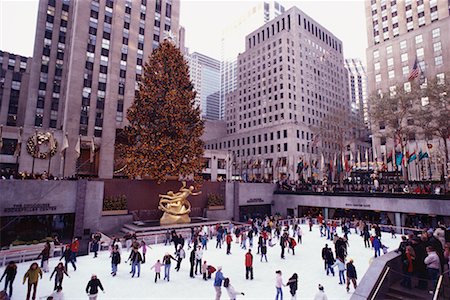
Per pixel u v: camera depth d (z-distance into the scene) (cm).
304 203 3781
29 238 2347
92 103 4947
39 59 5550
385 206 3044
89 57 5025
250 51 9094
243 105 9131
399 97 3984
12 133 4234
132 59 5381
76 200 2566
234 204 3738
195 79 19900
